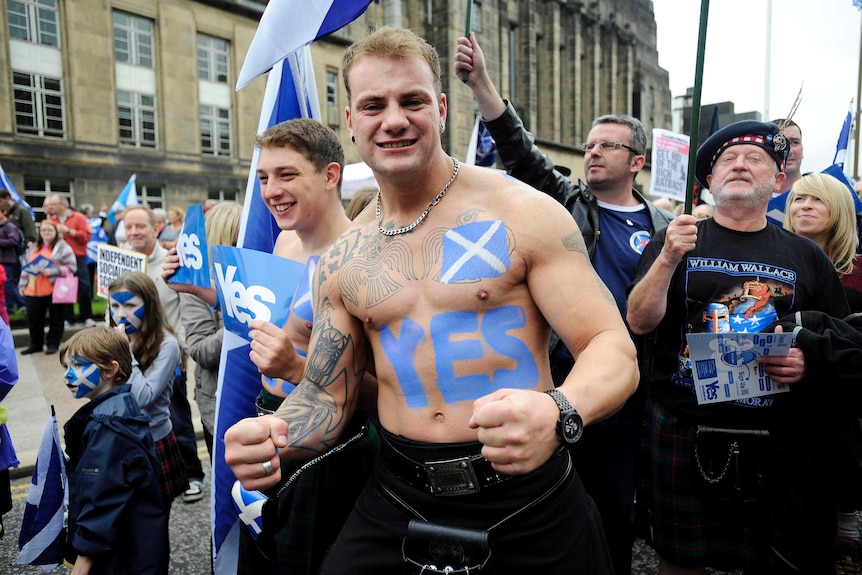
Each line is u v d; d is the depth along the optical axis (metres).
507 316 1.29
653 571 2.87
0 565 2.89
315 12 2.17
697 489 2.07
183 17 16.34
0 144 13.75
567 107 30.06
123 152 15.58
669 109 40.53
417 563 1.30
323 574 1.44
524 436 1.00
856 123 5.15
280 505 2.06
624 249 2.69
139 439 2.26
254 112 18.14
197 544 3.11
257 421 1.29
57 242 7.52
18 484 3.98
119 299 2.76
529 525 1.28
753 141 2.08
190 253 2.45
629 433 2.43
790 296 2.04
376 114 1.30
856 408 1.91
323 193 2.16
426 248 1.34
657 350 2.20
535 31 27.50
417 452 1.33
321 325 1.53
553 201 1.34
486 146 6.29
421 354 1.32
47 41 14.41
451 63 20.06
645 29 36.72
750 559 2.03
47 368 6.80
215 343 2.74
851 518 2.32
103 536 2.11
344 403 1.54
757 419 2.02
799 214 2.67
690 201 1.94
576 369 1.19
